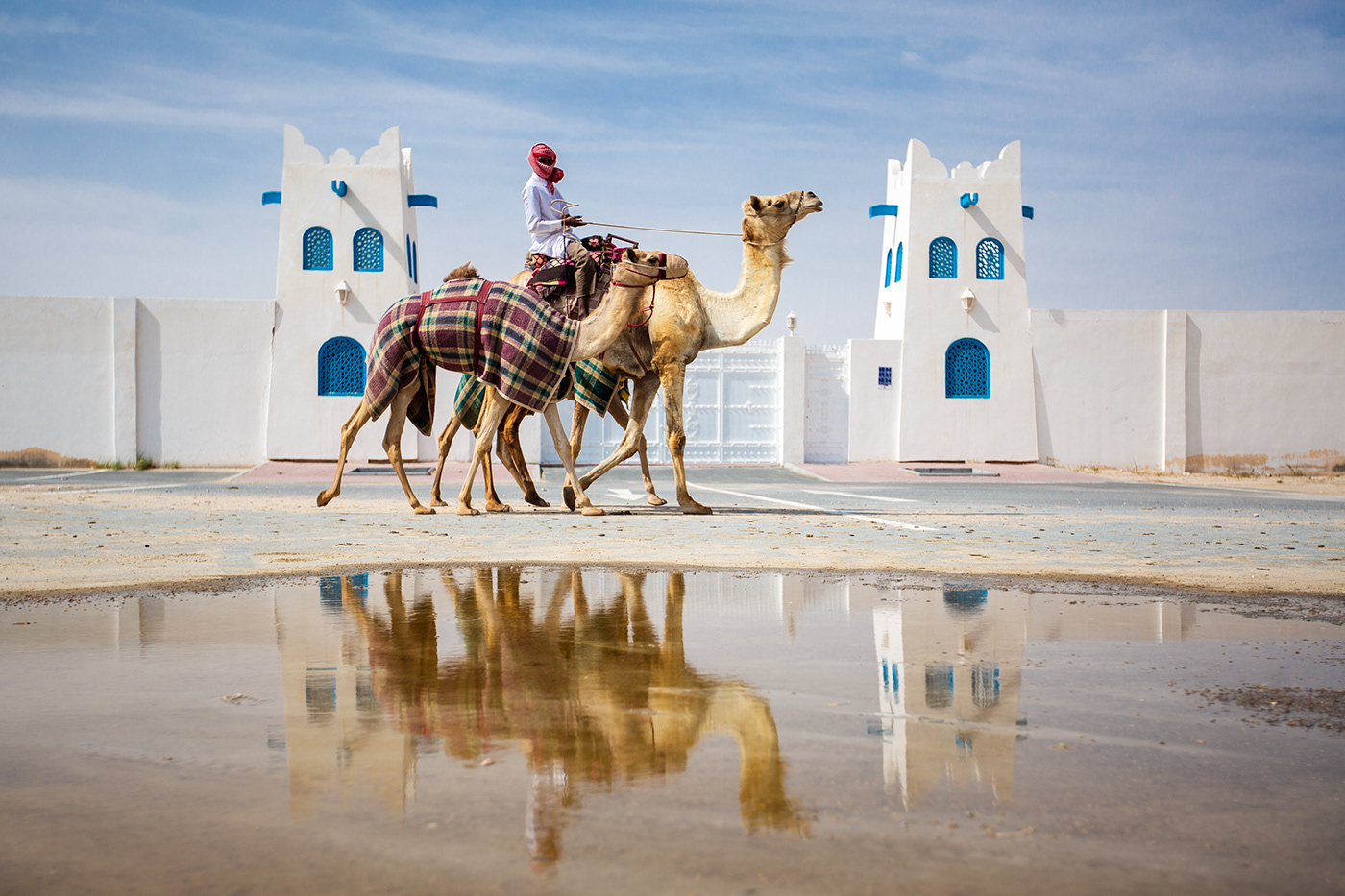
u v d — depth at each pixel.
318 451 22.30
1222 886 1.84
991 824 2.13
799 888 1.81
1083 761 2.58
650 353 10.84
